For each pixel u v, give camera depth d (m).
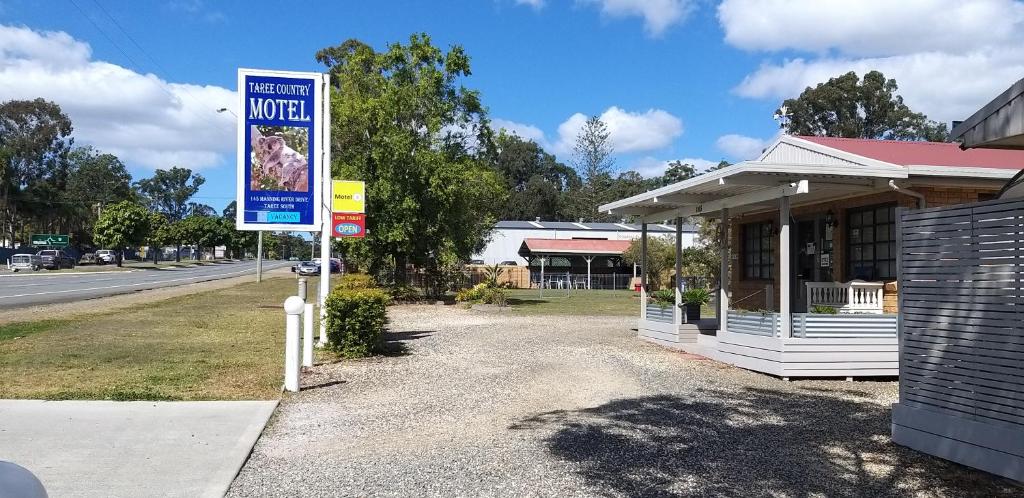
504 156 94.81
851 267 12.36
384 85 27.98
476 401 8.13
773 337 10.07
